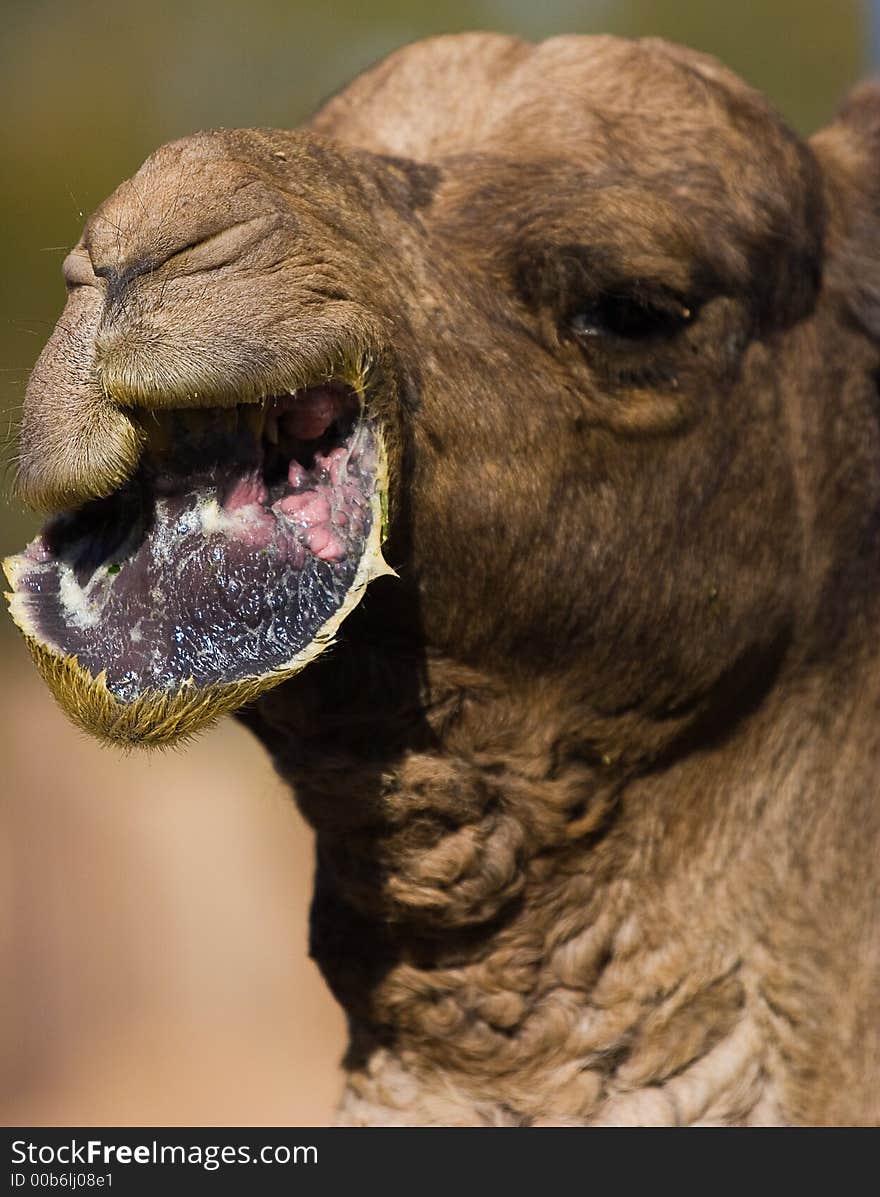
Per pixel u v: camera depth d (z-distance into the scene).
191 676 13.53
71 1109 46.59
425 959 16.77
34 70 51.97
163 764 56.62
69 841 53.62
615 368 16.12
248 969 53.09
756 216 17.02
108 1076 48.81
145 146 51.22
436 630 15.62
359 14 51.59
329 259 14.27
